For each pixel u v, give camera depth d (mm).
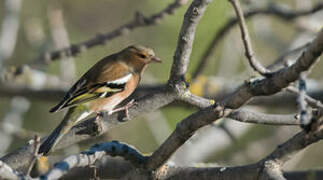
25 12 16984
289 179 9523
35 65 11766
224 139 13836
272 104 12344
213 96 12320
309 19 13977
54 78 13961
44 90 13758
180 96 7430
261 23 15773
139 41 15766
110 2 17906
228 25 11672
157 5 15500
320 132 6195
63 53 11695
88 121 8055
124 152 7125
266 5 12695
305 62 5625
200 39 13852
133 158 7227
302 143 6441
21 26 16734
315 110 5801
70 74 14211
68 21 17547
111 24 17938
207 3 6613
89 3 17641
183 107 12438
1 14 16859
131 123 15680
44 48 14562
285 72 5855
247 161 14812
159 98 7750
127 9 17844
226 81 12875
